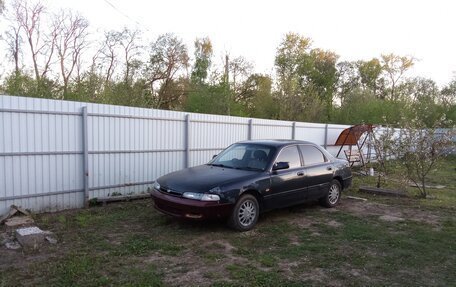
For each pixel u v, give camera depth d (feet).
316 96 99.66
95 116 26.89
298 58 129.39
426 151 34.24
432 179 47.83
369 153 55.36
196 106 87.20
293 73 123.34
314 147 27.40
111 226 21.68
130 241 18.85
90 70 68.90
